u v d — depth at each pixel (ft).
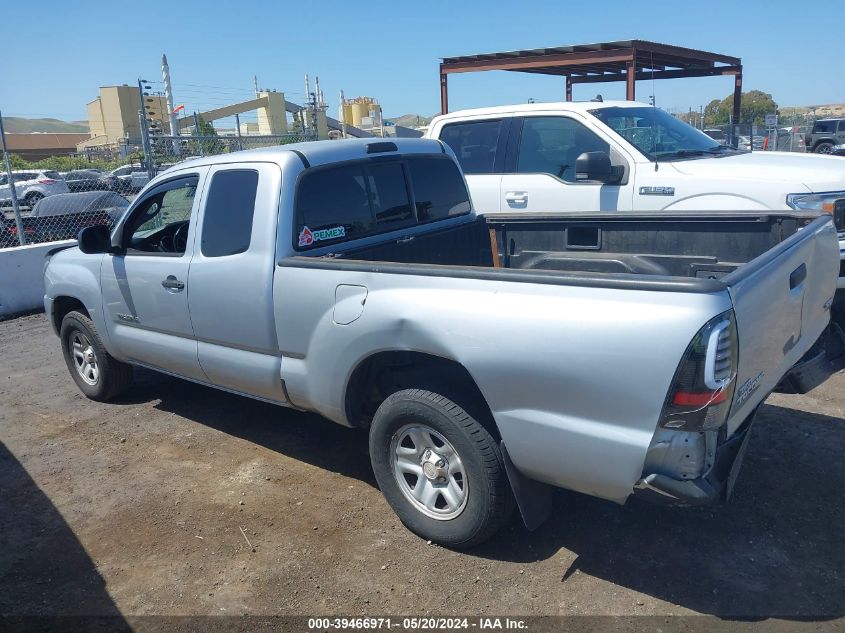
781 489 12.94
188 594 11.10
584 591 10.56
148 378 21.62
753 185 20.02
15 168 88.89
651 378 8.82
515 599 10.48
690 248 14.93
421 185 16.24
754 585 10.47
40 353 25.66
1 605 11.11
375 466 12.39
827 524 11.84
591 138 22.97
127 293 16.71
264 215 13.33
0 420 18.90
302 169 13.58
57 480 15.15
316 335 12.56
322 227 13.89
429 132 26.73
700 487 9.02
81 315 18.83
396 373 12.45
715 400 8.66
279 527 12.81
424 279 10.99
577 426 9.57
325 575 11.34
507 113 24.80
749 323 9.20
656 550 11.43
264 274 13.25
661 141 23.18
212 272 14.21
